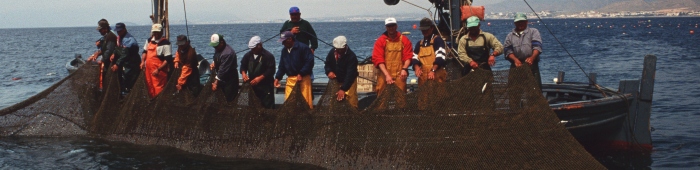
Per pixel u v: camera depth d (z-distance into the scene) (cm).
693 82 2045
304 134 946
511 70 847
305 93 975
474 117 849
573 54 3697
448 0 1087
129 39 1177
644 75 1076
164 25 1268
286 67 983
